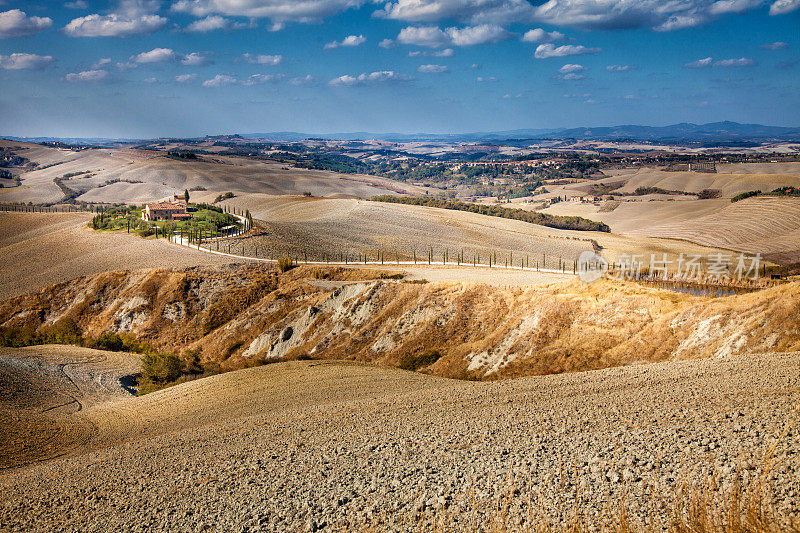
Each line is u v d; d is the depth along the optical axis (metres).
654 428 18.17
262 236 149.00
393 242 165.88
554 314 55.12
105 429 41.66
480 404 27.69
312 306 82.38
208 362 72.44
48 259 131.88
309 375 47.28
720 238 195.38
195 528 16.36
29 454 36.62
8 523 20.67
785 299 38.38
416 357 62.16
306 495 17.36
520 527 12.37
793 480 11.59
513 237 187.00
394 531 13.70
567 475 14.99
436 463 18.31
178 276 108.12
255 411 37.62
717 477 12.59
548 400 26.27
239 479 20.47
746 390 21.28
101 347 86.06
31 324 105.00
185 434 31.98
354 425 26.91
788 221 199.75
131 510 19.19
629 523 11.26
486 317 63.84
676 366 29.38
